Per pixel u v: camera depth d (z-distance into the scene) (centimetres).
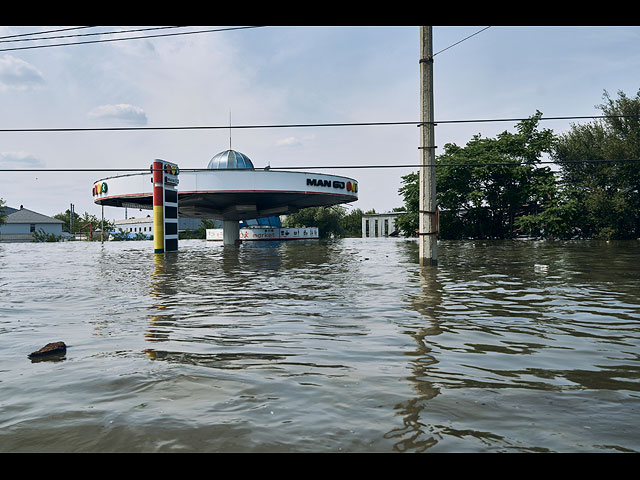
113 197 4009
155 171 2617
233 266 1466
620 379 314
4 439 225
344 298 718
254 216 5294
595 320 523
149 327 511
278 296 755
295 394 287
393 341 431
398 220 4109
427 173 1250
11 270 1387
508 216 3981
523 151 3619
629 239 3353
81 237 8500
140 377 326
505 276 994
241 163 5084
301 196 4403
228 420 246
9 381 319
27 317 584
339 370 340
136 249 3191
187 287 903
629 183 3403
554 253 1745
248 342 434
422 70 1203
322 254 2106
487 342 424
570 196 3612
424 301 675
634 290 759
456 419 245
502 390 292
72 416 254
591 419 245
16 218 7212
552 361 360
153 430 234
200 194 4038
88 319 565
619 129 3550
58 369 348
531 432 229
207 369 345
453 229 4000
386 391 291
